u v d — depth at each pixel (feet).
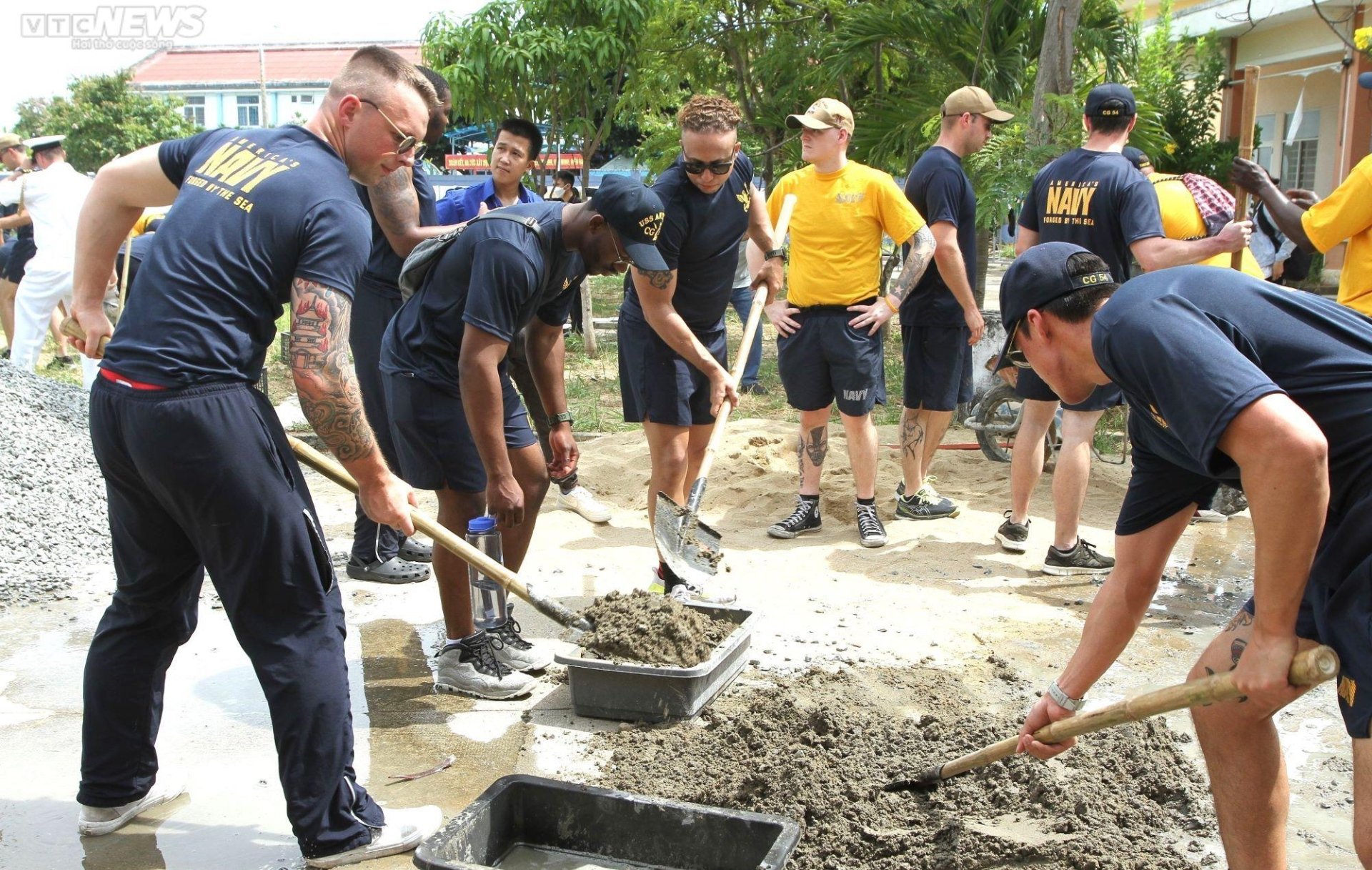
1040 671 14.65
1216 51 58.85
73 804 11.48
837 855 10.26
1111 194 17.75
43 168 32.19
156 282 9.68
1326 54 56.24
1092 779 11.25
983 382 27.30
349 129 10.30
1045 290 8.74
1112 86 18.12
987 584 18.08
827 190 19.13
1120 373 7.93
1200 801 11.21
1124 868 9.78
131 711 10.85
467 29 37.04
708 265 16.44
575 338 43.75
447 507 14.02
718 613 14.84
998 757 10.18
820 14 36.76
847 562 19.17
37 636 15.90
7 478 20.16
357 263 9.89
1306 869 10.18
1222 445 7.30
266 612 9.95
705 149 15.25
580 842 10.64
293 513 9.87
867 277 19.34
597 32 36.40
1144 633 16.01
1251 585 18.07
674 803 10.32
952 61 32.42
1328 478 7.16
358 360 17.03
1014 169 26.02
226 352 9.65
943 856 10.07
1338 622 7.83
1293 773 12.12
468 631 14.32
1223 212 19.43
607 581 18.25
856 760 11.70
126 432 9.56
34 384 24.81
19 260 36.58
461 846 9.93
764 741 12.38
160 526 10.29
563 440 16.33
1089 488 23.49
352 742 10.48
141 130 97.76
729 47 38.93
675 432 16.69
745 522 21.49
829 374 19.81
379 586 18.31
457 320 13.32
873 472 20.06
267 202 9.70
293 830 10.23
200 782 11.94
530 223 12.93
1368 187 14.98
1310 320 7.92
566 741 12.89
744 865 10.11
